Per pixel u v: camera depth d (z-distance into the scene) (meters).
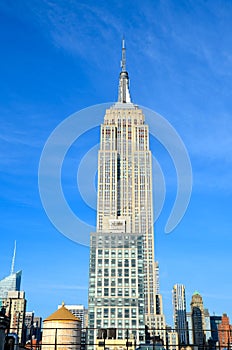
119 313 138.25
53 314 91.06
